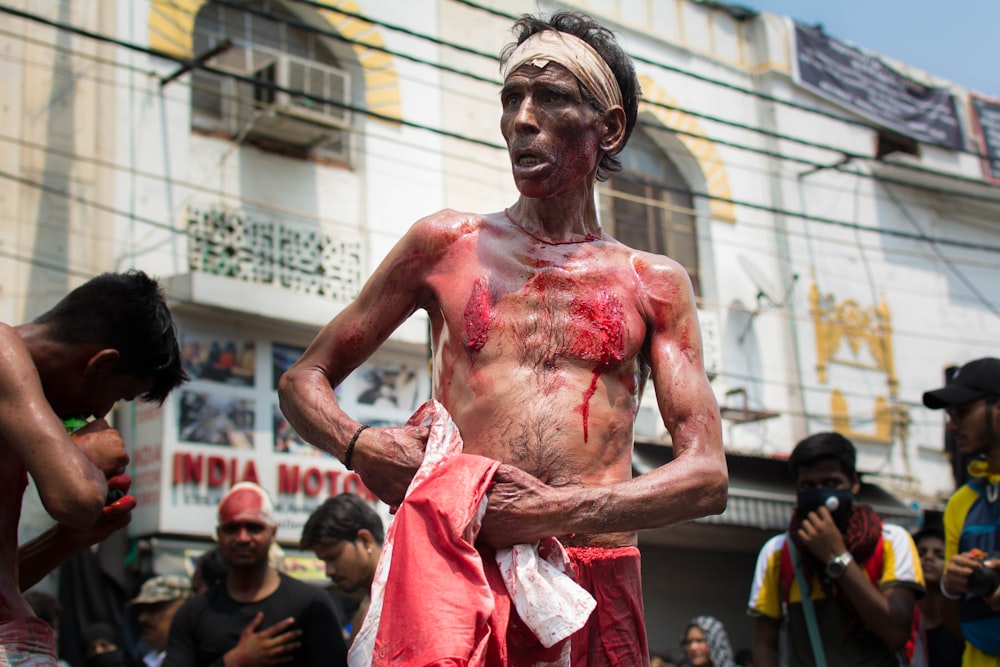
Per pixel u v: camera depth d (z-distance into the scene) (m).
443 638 2.04
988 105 23.00
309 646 4.56
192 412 12.58
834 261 20.08
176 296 12.78
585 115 2.54
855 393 19.72
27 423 2.58
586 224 2.62
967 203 22.12
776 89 19.88
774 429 18.62
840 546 4.55
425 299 2.62
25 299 12.20
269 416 13.22
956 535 4.80
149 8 13.53
